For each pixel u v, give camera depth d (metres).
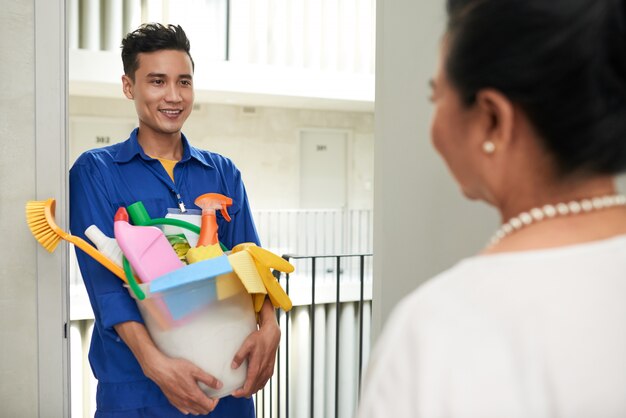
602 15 0.44
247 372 1.36
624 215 0.48
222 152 5.64
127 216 1.38
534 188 0.49
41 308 1.44
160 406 1.46
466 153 0.52
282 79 4.88
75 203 1.50
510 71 0.46
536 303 0.43
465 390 0.41
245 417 1.57
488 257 0.47
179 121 1.57
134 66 1.55
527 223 0.49
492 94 0.47
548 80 0.45
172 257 1.34
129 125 5.25
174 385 1.30
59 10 1.43
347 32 5.25
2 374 1.42
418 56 1.29
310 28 5.11
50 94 1.43
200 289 1.30
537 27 0.45
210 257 1.37
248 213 1.72
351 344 4.62
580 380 0.41
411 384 0.43
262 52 4.92
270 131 5.80
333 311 4.57
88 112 5.10
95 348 1.52
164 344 1.33
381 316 1.43
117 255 1.36
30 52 1.42
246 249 1.34
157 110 1.54
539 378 0.41
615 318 0.42
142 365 1.34
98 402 1.51
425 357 0.43
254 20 4.93
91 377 3.91
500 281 0.45
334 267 5.35
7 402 1.43
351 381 4.61
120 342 1.46
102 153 1.55
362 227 5.65
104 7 4.35
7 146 1.41
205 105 5.55
